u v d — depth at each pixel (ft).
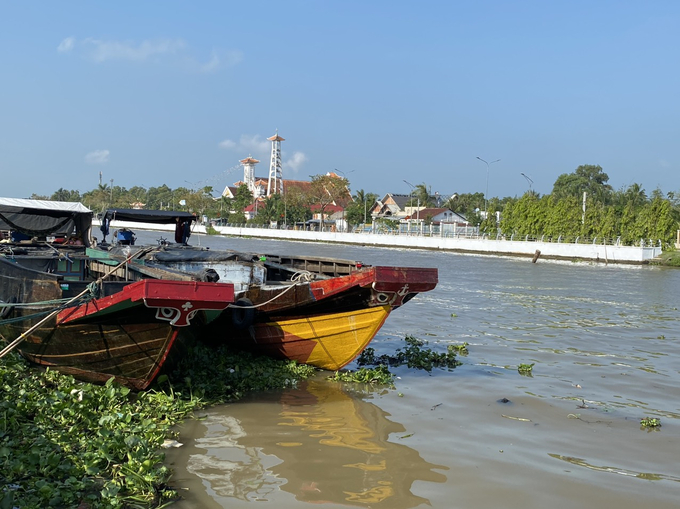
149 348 29.60
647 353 46.11
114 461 22.71
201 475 23.27
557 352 45.96
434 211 295.69
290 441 26.99
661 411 32.22
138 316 28.50
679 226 179.11
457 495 22.38
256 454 25.43
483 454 26.11
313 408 31.55
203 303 27.73
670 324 59.77
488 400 33.55
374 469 24.35
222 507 20.90
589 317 63.10
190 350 33.71
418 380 37.32
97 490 20.89
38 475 21.08
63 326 30.60
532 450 26.61
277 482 22.99
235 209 340.39
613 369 40.86
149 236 168.04
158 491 21.58
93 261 41.29
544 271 122.72
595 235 174.60
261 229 273.54
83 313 29.09
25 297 33.78
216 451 25.55
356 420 29.89
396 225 277.44
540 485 23.25
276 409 31.17
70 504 19.60
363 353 43.55
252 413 30.40
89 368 31.81
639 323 60.03
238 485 22.57
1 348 36.35
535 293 83.25
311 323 37.70
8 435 23.56
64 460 22.09
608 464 25.30
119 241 56.34
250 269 42.86
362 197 309.42
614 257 155.12
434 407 32.17
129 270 39.42
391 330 53.67
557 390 35.68
